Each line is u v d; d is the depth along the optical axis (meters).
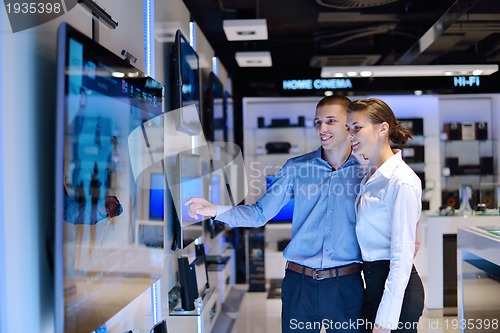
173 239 3.39
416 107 7.43
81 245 1.71
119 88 2.08
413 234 2.28
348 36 6.56
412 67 6.67
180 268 3.36
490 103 7.52
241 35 5.04
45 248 1.75
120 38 2.65
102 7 2.35
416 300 2.37
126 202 2.19
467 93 7.25
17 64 1.59
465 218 5.28
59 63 1.56
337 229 2.64
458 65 6.65
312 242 2.68
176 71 3.55
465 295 4.11
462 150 7.47
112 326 2.28
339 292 2.62
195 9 5.03
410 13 5.39
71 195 1.63
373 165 2.49
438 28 5.53
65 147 1.58
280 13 5.45
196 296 3.44
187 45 3.84
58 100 1.56
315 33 6.43
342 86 7.36
